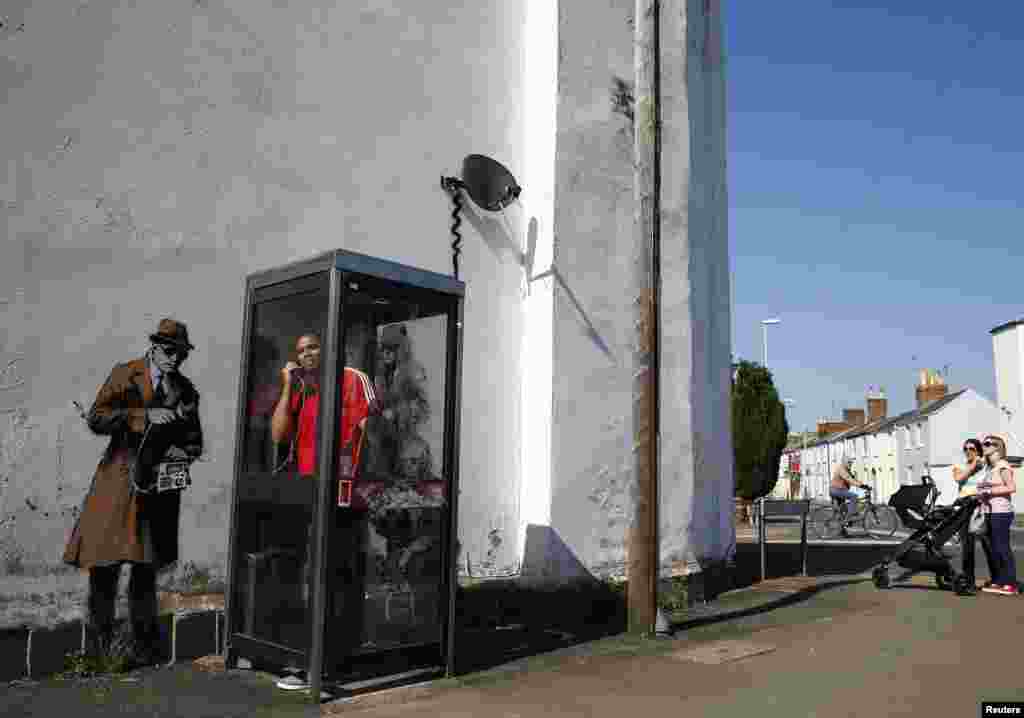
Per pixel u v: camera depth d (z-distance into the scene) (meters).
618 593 7.84
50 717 4.34
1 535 4.97
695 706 4.71
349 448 5.14
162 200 5.74
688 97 9.44
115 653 5.30
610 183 8.32
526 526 7.64
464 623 7.03
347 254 5.02
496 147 7.83
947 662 5.75
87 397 5.34
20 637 4.99
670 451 8.77
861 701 4.77
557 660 5.94
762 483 27.06
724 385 10.68
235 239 6.06
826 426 88.25
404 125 7.12
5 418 5.04
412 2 7.25
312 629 4.77
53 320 5.25
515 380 7.80
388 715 4.51
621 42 8.53
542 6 8.11
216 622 5.75
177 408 5.71
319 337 5.10
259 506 5.39
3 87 5.14
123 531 5.41
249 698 4.77
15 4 5.20
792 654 6.07
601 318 8.11
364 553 5.18
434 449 5.57
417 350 5.55
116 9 5.60
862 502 19.31
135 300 5.58
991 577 9.34
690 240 9.32
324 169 6.57
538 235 7.89
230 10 6.12
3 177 5.12
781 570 11.73
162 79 5.78
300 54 6.49
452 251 7.38
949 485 49.56
